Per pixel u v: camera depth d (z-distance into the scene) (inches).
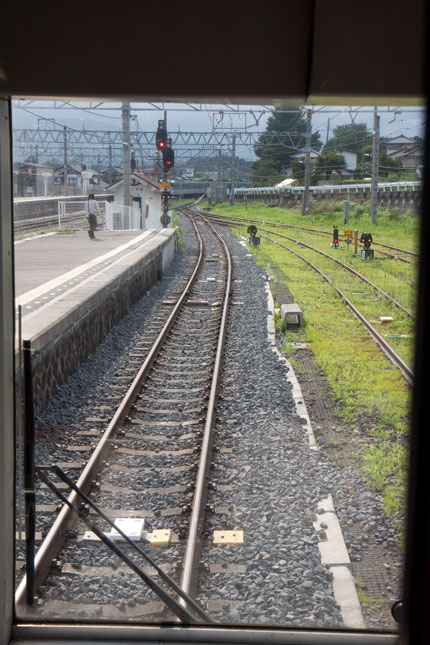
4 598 139.6
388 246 932.6
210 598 178.7
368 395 381.4
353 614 171.3
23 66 135.5
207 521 223.6
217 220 1453.0
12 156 144.8
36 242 987.9
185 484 254.1
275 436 310.3
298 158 1086.4
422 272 88.0
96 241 992.2
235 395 380.8
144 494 245.9
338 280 796.0
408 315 594.6
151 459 283.6
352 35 130.8
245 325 585.3
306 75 137.6
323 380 415.5
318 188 1107.3
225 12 132.1
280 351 495.8
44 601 175.3
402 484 252.7
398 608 146.3
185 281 876.6
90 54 135.3
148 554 201.8
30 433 155.4
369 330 545.0
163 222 1181.7
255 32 134.0
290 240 1173.1
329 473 267.3
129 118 1093.1
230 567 194.1
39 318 391.9
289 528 218.5
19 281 570.6
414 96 134.5
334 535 213.3
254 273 898.1
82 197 1350.9
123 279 637.3
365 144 1028.5
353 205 1051.3
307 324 576.7
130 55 135.9
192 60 136.7
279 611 172.2
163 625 145.7
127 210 1197.1
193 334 556.7
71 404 362.3
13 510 146.5
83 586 183.2
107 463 276.5
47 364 365.4
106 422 331.6
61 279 584.1
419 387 86.6
